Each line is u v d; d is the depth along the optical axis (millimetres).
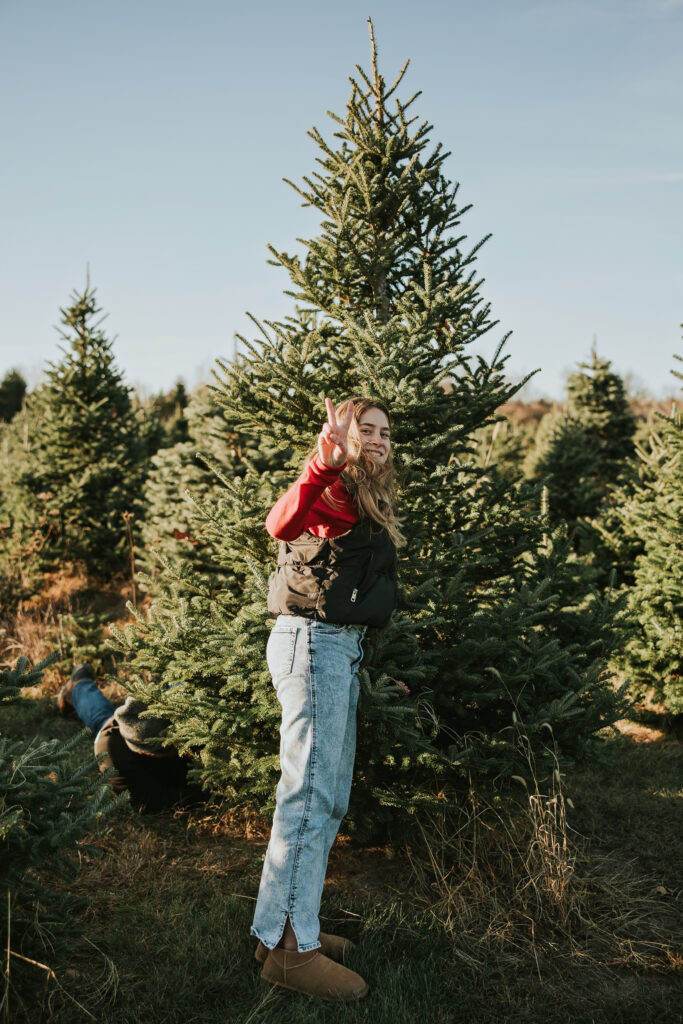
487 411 3367
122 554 9062
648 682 5172
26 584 7887
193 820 3496
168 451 8133
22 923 2111
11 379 35000
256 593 2922
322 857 2322
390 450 2447
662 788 3982
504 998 2273
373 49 3580
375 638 2711
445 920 2652
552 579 3369
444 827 3059
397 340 3271
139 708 3465
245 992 2236
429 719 2938
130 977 2299
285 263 3432
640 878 3029
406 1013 2131
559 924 2645
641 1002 2258
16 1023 2072
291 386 3090
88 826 2082
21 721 4914
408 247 3699
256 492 3455
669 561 4832
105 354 10117
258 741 3016
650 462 6586
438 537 3271
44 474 9328
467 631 3080
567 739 3113
